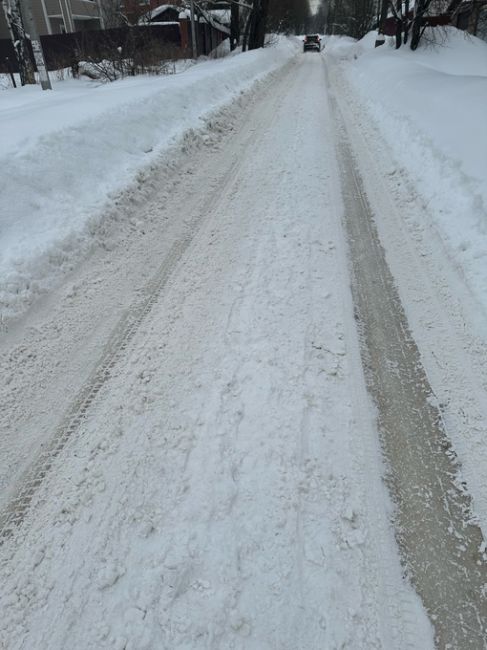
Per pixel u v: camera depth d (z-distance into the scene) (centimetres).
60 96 999
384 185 561
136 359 287
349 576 177
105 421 245
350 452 226
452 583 176
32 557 184
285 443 229
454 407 250
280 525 194
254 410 247
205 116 800
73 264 382
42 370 281
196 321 320
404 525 196
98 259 400
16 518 199
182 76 1109
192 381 268
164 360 286
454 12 1923
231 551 184
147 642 158
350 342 298
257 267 383
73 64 1764
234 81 1186
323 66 2091
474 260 367
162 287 361
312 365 278
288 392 258
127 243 428
